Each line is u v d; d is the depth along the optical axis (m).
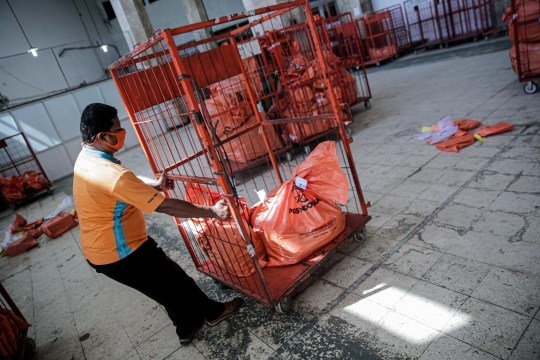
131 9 10.00
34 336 2.78
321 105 4.76
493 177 2.87
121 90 2.34
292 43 5.20
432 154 3.65
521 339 1.55
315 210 2.31
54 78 13.75
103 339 2.51
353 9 11.66
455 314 1.78
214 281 2.79
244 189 4.36
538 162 2.86
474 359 1.53
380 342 1.76
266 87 5.00
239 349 2.03
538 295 1.73
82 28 14.79
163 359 2.15
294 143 4.91
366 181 3.55
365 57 11.63
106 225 1.83
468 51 8.23
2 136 8.89
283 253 2.29
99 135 1.79
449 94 5.45
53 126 9.49
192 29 1.76
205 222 2.37
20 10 13.27
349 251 2.55
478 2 8.59
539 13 4.03
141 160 8.07
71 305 3.09
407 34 11.41
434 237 2.40
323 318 2.04
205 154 1.92
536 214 2.29
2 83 12.64
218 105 4.31
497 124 3.66
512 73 5.36
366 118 5.75
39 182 7.88
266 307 2.29
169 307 2.11
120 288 3.13
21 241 4.79
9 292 3.73
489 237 2.22
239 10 14.82
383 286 2.12
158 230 4.14
